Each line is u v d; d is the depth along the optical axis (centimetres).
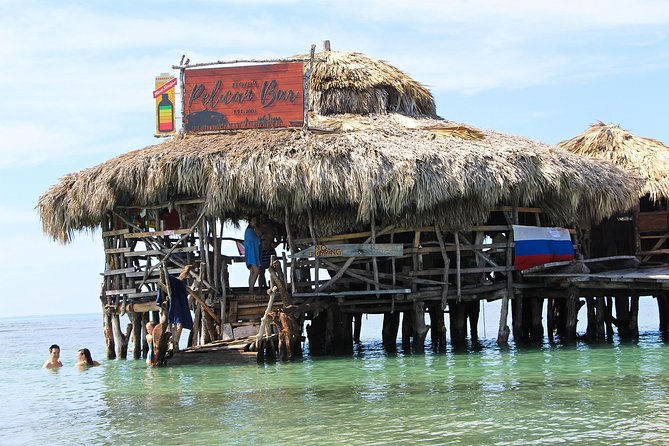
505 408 1488
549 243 2506
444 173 2295
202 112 2600
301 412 1517
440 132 2595
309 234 2428
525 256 2442
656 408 1454
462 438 1287
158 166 2327
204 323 2291
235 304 2327
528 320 2759
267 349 2197
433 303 2483
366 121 2741
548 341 2666
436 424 1381
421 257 2380
